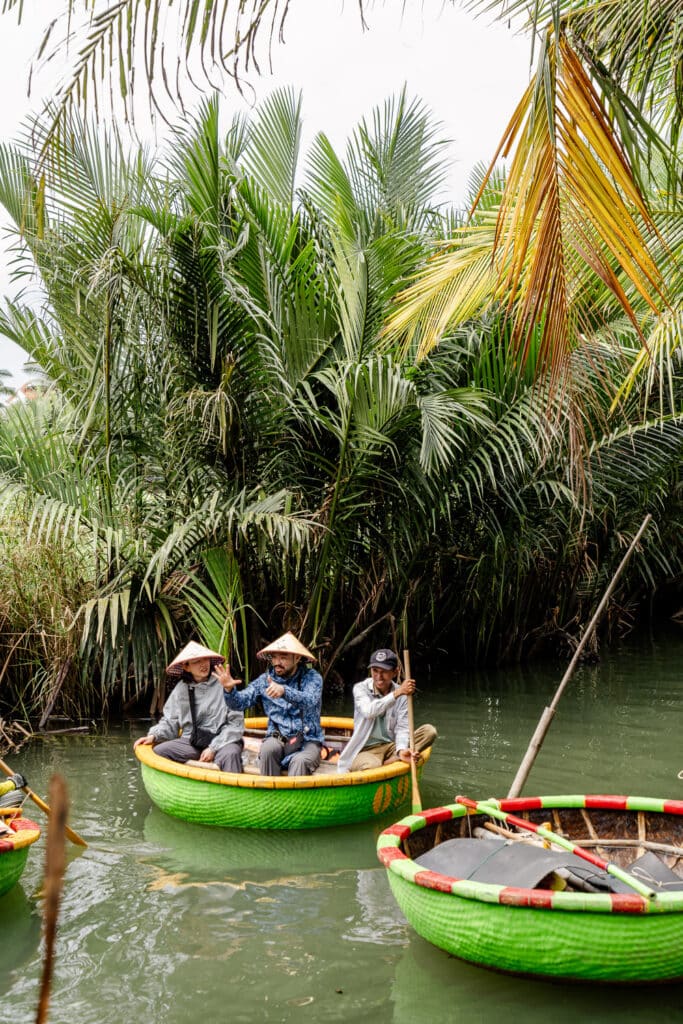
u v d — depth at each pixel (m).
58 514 8.45
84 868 5.17
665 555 14.48
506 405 8.79
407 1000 3.63
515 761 7.38
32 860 5.32
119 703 9.51
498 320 8.53
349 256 8.52
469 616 11.95
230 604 8.47
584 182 3.72
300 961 3.99
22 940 4.25
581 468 4.90
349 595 10.16
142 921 4.43
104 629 8.80
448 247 7.17
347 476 8.78
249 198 8.91
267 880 4.96
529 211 3.73
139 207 8.34
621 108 3.67
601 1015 3.51
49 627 8.72
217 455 8.92
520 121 3.68
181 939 4.22
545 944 3.55
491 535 10.85
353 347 8.45
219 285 8.48
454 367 9.48
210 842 5.61
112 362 8.71
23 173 8.40
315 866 5.20
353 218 10.25
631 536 12.66
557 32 3.48
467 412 8.14
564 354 4.15
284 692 6.38
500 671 11.62
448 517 9.99
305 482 9.15
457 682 10.87
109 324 8.19
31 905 4.66
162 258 8.54
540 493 10.53
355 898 4.71
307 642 9.58
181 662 6.48
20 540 8.90
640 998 3.64
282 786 5.71
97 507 9.02
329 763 6.77
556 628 12.52
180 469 8.88
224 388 8.59
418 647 11.61
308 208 10.00
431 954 4.05
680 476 13.04
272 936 4.24
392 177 10.95
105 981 3.83
